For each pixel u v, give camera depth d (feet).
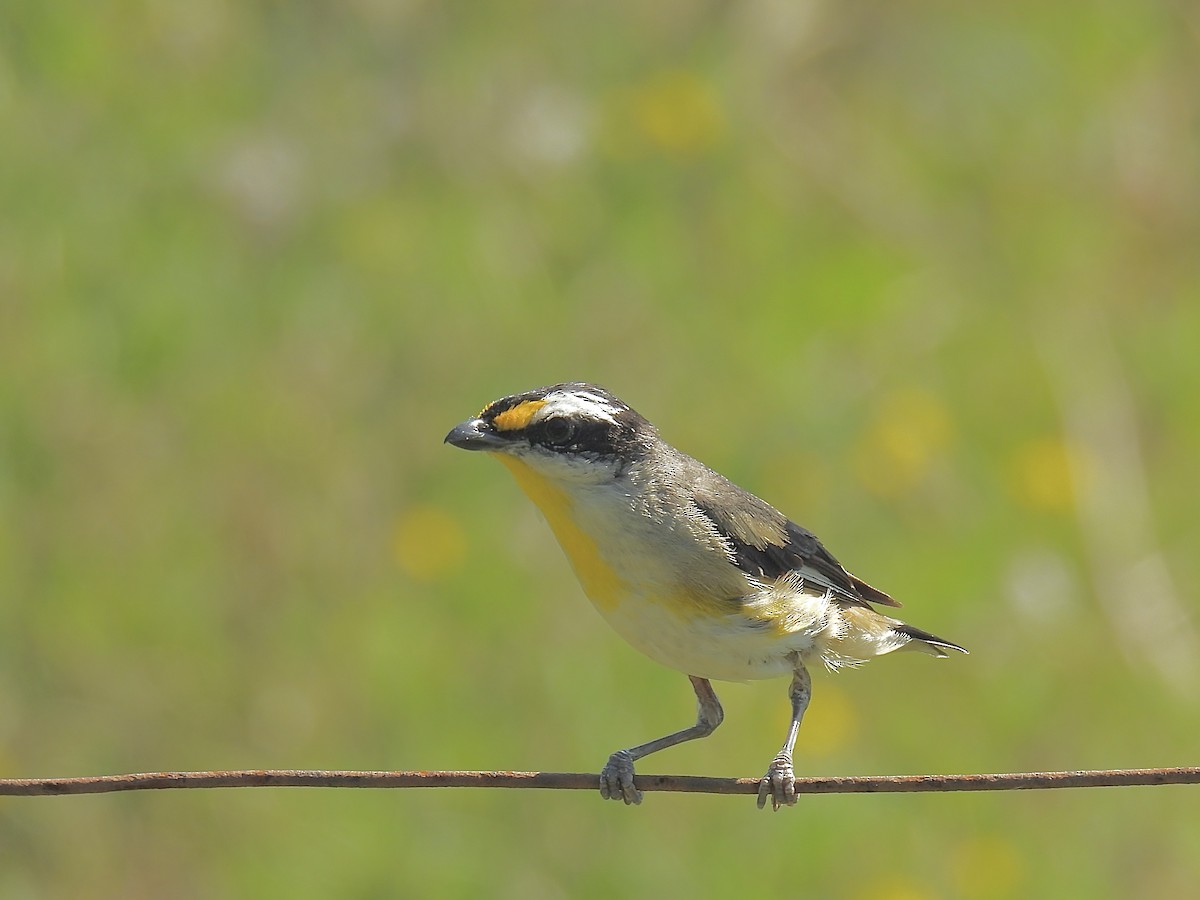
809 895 40.19
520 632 43.83
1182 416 53.06
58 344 45.52
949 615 46.93
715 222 53.88
